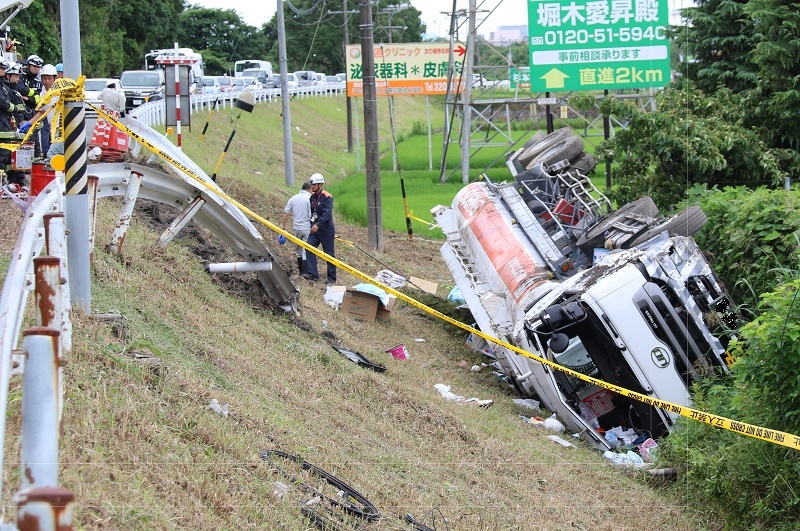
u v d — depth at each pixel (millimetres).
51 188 10320
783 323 11016
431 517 9383
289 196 35562
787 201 17047
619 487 12461
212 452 8445
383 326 20219
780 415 11172
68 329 8789
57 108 11492
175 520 6996
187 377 10031
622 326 14062
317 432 10734
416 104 116062
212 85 66938
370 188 27984
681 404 13906
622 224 17125
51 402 4836
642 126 22328
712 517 11672
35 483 4695
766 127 25422
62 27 11117
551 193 19391
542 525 10188
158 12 78500
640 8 37406
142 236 16328
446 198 38531
